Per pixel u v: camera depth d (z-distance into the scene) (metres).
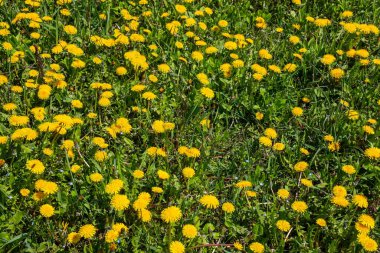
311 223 1.43
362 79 1.89
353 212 1.43
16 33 1.89
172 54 1.89
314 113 1.74
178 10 2.04
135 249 1.29
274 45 2.01
